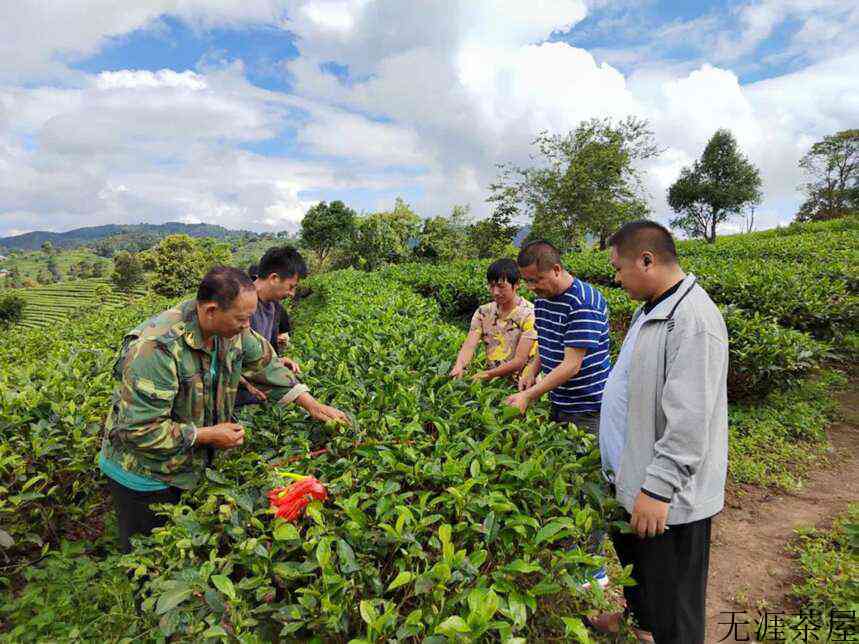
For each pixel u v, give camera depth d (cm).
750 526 424
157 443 246
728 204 5138
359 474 231
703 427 204
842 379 721
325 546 178
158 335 245
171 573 194
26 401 354
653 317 225
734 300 834
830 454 541
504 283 391
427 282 1478
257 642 167
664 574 230
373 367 367
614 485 248
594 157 2889
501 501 206
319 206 5350
